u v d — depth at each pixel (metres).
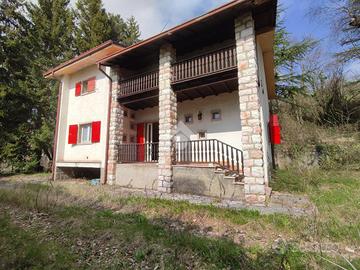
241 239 3.23
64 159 11.75
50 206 4.91
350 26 13.02
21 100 15.20
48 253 2.79
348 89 14.22
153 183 7.43
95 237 3.36
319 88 15.34
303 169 9.01
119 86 9.97
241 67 6.45
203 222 4.00
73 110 11.91
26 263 2.55
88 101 11.21
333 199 5.39
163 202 5.36
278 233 3.46
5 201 5.48
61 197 5.74
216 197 6.38
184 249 2.86
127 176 8.98
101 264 2.59
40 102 16.06
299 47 16.02
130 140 10.74
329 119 13.86
